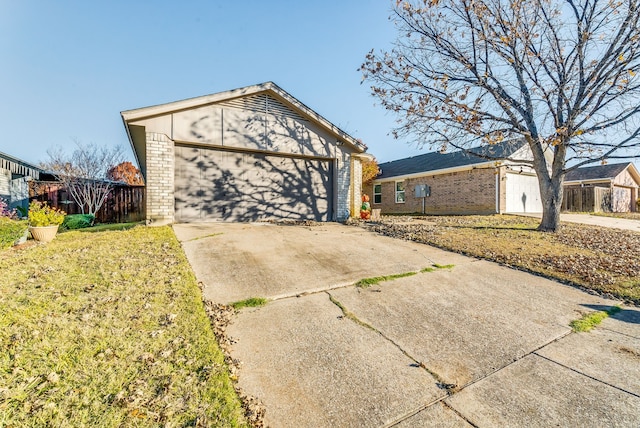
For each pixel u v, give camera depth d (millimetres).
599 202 18094
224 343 2688
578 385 2314
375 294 3926
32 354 2303
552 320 3387
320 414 1946
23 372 2102
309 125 10188
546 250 6297
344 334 2947
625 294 4117
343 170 10883
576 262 5449
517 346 2846
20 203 12195
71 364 2215
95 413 1799
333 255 5566
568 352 2768
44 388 1972
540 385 2307
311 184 10609
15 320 2783
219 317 3133
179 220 8523
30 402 1850
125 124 7895
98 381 2064
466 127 8500
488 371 2465
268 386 2188
